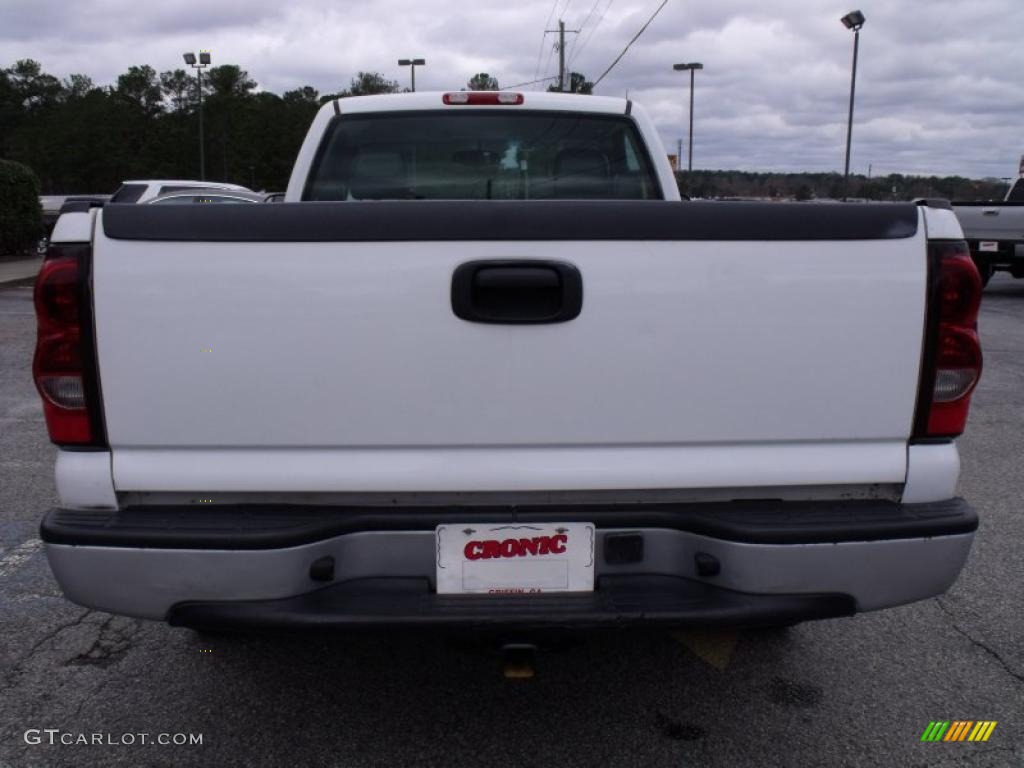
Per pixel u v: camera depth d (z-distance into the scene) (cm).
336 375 238
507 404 242
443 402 241
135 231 233
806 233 240
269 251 234
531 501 251
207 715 307
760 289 241
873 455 251
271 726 301
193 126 9194
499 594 247
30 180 2253
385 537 244
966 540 249
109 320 235
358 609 238
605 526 246
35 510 505
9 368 909
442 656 347
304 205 233
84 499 245
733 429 246
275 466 243
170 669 337
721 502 255
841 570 244
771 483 250
